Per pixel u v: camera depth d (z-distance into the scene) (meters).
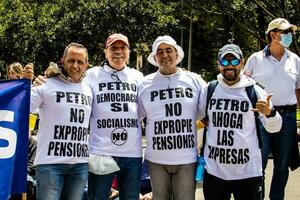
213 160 5.13
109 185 5.43
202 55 34.94
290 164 6.25
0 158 5.07
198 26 31.89
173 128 5.33
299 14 19.73
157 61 5.47
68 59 5.21
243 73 5.60
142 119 5.75
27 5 22.66
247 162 5.03
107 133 5.39
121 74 5.57
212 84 5.27
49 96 5.13
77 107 5.20
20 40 21.94
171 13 22.22
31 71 5.22
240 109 5.05
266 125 5.04
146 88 5.50
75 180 5.20
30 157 6.75
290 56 6.21
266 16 21.78
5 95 5.12
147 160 5.50
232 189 5.13
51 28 21.45
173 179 5.44
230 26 25.12
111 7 21.30
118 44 5.52
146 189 6.85
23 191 5.19
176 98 5.38
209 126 5.20
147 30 21.70
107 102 5.43
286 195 7.73
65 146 5.11
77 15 21.28
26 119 5.17
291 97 6.12
